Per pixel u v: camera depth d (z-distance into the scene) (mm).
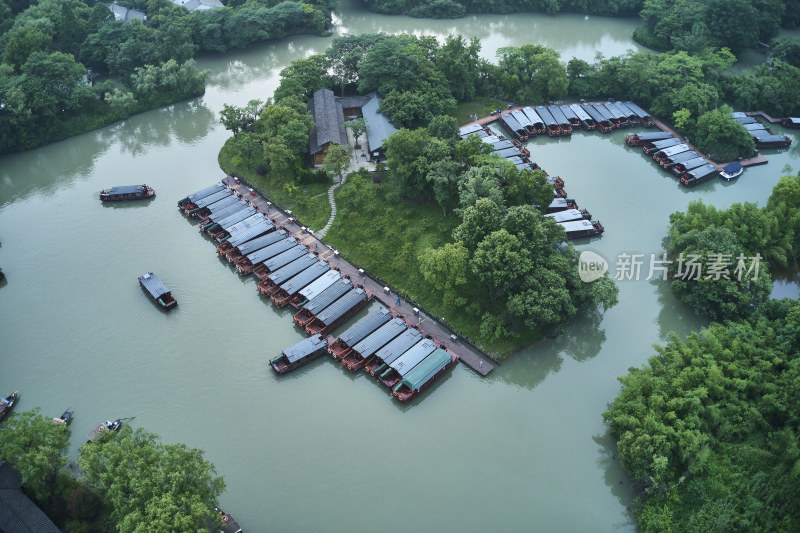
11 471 98938
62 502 98750
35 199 176375
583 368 126562
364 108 198750
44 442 99000
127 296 143875
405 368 122438
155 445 99312
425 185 155625
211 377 125875
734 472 100688
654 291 143000
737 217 143375
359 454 111312
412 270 144625
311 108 198875
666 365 115875
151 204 173500
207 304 142250
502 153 180000
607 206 168000
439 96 196000
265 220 162000
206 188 179500
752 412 105375
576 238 157125
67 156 196250
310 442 113562
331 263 151375
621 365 126812
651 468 100875
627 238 157250
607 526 100500
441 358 124250
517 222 131125
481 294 136125
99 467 95688
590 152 191750
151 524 84625
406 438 114250
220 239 158750
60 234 162625
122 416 118125
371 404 120938
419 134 158750
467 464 109500
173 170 187875
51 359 129375
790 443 97938
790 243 144000
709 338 117125
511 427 115812
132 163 191500
